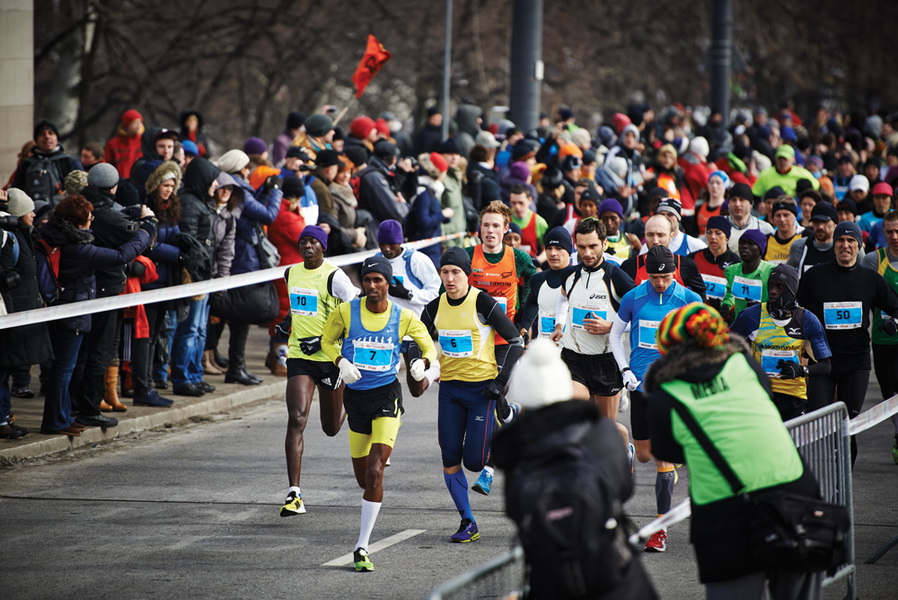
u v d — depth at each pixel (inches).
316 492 1107.9
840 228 1132.5
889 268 1232.2
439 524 1006.4
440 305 970.1
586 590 490.6
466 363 964.6
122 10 3941.9
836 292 1131.3
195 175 1430.9
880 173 2768.2
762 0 5452.8
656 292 980.6
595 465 500.1
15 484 1122.0
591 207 1652.3
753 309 1059.3
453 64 4419.3
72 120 3511.3
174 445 1294.3
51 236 1234.6
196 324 1491.1
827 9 5728.3
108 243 1263.5
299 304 1048.8
